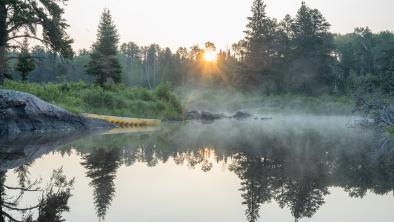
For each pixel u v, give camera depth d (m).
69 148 12.23
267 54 70.81
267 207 5.35
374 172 8.22
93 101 30.94
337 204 5.54
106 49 40.84
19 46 25.11
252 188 6.57
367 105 27.44
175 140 15.62
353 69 79.31
